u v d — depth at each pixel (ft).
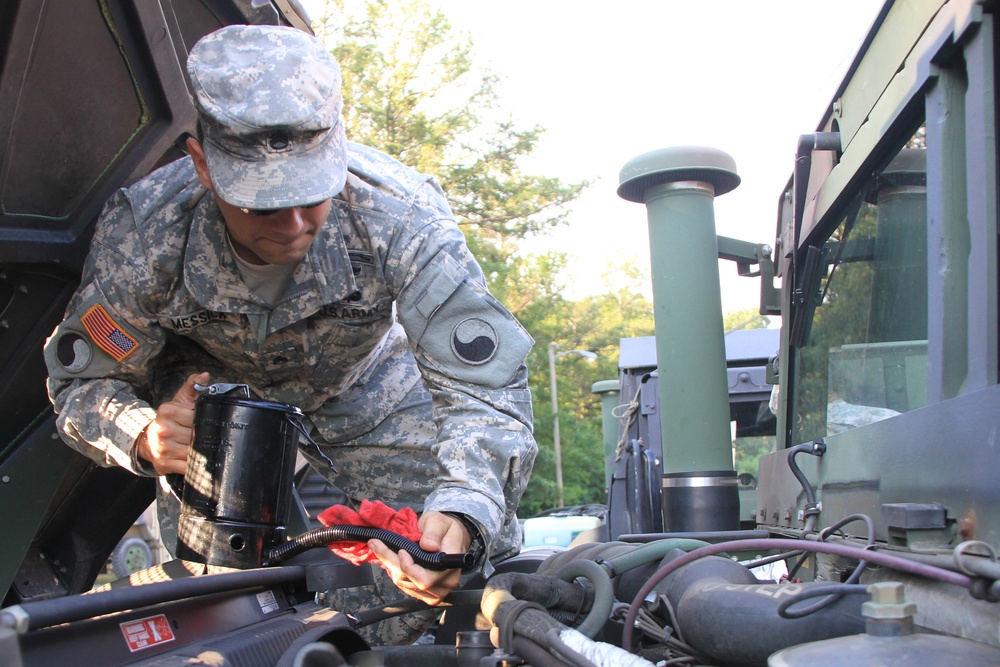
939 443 4.41
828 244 7.80
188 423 6.31
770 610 4.24
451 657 6.37
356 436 9.25
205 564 5.29
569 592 5.97
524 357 7.04
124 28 7.23
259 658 4.22
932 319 4.89
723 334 9.33
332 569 5.47
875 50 6.19
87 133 7.50
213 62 6.11
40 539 9.04
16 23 6.28
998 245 4.38
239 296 7.33
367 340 8.16
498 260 68.03
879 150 6.15
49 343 7.36
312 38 6.50
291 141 5.94
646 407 20.65
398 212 7.29
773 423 20.03
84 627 3.67
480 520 6.09
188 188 7.31
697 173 9.25
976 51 4.52
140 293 7.25
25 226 7.47
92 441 6.98
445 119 60.70
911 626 3.49
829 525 6.22
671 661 4.80
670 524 9.18
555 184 63.26
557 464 102.68
